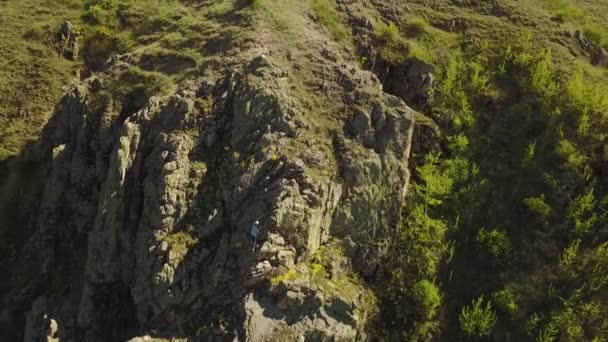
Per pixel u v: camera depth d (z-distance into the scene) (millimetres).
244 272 22641
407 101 30859
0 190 32156
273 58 28234
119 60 32094
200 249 23734
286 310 22344
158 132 26422
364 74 28875
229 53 29328
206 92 27219
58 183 29297
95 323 25156
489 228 27000
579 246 26328
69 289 27234
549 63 32750
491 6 37031
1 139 34531
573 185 27844
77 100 30547
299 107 26500
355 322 23266
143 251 24312
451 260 25969
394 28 33156
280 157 24672
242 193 24109
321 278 23484
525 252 26312
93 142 29031
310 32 31047
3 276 29188
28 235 30406
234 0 34312
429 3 36719
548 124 29688
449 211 27156
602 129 29547
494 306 24938
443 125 29922
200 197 24688
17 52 38281
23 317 27594
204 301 22984
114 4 39562
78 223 28422
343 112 26953
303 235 23328
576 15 37938
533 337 24312
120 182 25422
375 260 25312
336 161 25562
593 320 24453
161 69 30438
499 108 30609
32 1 41938
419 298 24422
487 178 28312
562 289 25312
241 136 25547
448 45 33688
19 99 36344
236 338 21578
